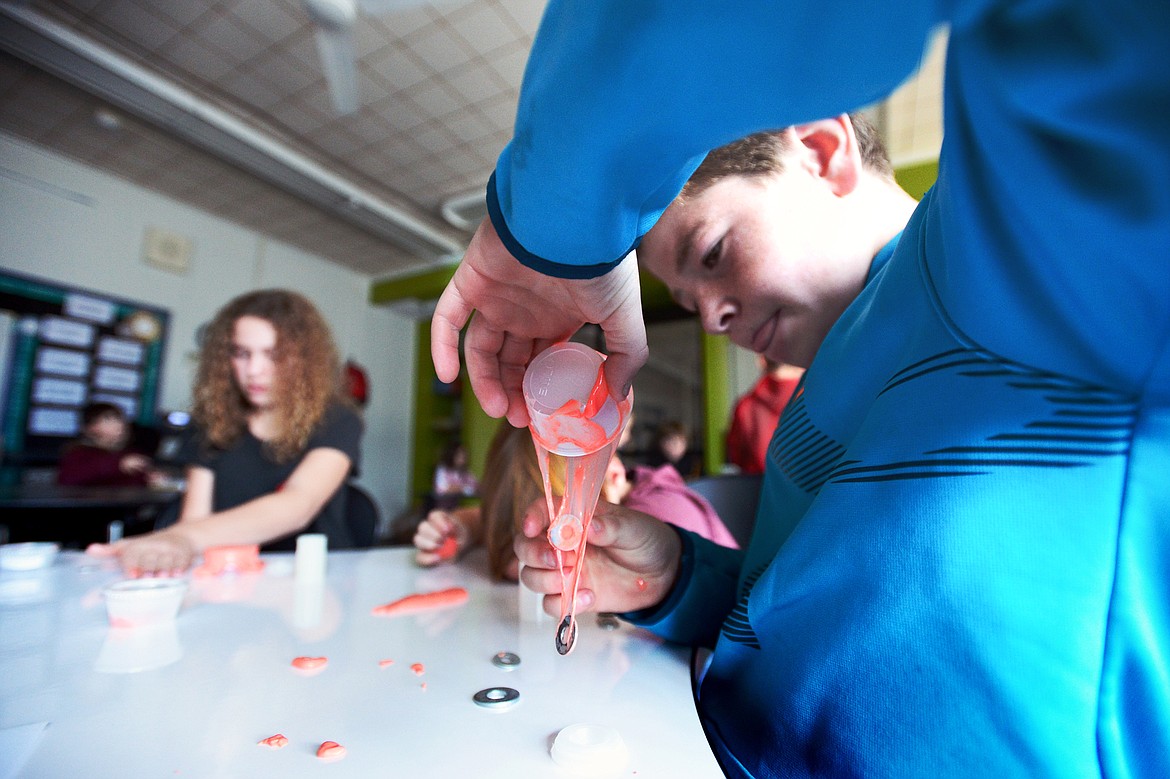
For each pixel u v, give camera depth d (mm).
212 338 1578
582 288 369
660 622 564
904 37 202
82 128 3408
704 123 255
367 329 5773
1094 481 311
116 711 412
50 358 3664
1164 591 307
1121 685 314
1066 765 314
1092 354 296
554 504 493
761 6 208
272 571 953
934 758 338
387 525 5812
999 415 333
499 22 2633
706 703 472
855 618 374
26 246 3574
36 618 666
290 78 2984
